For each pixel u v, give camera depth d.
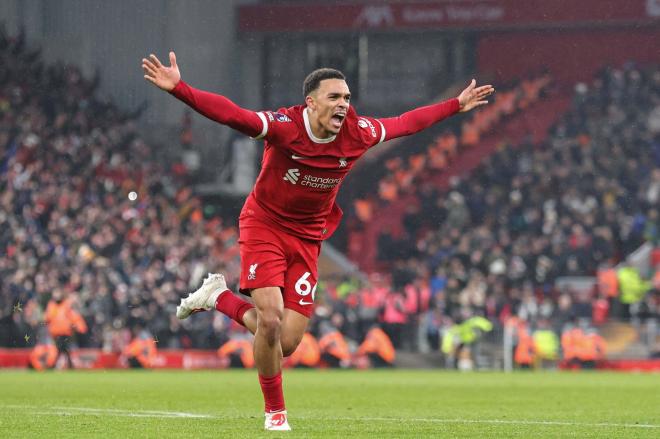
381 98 51.56
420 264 38.53
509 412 13.28
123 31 44.62
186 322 32.56
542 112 50.84
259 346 9.34
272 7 49.28
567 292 34.75
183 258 36.09
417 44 51.59
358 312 33.31
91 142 41.94
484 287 33.69
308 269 9.80
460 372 28.97
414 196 47.34
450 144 49.81
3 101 40.94
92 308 31.36
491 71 51.62
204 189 45.25
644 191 44.00
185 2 45.97
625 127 48.28
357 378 24.34
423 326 33.56
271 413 9.55
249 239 9.52
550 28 51.00
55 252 34.50
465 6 50.69
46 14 43.69
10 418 11.12
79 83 43.44
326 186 9.54
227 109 8.89
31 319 30.67
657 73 50.06
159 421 10.66
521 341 31.39
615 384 21.84
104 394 16.73
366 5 50.59
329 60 51.09
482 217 43.12
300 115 9.29
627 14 49.66
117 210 38.22
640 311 33.94
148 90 44.66
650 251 39.41
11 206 36.06
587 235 40.19
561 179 44.38
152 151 44.41
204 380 22.33
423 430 9.91
